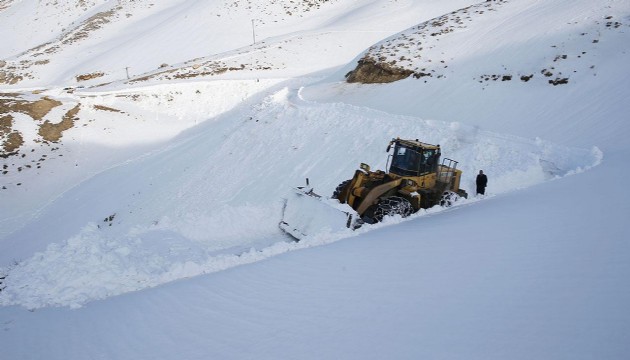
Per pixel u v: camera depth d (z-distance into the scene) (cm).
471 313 464
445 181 1220
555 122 2102
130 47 8112
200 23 8562
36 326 574
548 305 458
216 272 734
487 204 1058
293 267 693
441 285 548
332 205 1041
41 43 10294
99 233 852
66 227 2623
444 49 3441
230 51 7069
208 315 554
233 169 2494
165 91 4694
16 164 3553
